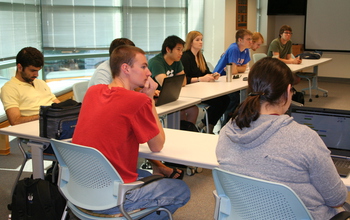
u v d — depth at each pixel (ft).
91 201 5.60
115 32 19.29
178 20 22.36
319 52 23.35
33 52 9.67
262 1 27.63
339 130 6.16
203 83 13.85
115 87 5.91
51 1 16.70
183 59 14.06
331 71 27.84
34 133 7.57
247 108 4.55
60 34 17.25
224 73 16.40
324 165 4.21
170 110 9.52
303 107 6.43
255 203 4.44
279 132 4.37
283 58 21.18
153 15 20.92
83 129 5.74
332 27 27.12
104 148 5.55
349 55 26.94
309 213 4.14
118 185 5.30
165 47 12.03
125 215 5.38
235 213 4.84
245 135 4.46
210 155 6.25
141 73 6.04
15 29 14.97
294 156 4.23
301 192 4.28
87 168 5.46
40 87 10.46
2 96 9.71
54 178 8.13
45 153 8.36
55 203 7.06
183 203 6.31
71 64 18.38
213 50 23.90
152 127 5.80
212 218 8.57
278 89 4.51
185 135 7.47
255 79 4.65
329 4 26.94
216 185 4.99
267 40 28.30
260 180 4.15
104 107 5.69
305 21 28.04
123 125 5.59
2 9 14.12
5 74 15.19
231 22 23.81
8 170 11.17
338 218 4.31
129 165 5.77
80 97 10.52
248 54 17.03
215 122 14.34
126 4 19.42
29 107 9.90
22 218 7.11
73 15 17.49
